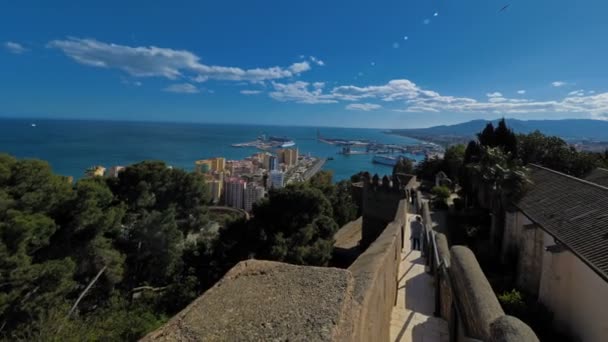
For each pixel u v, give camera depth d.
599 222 10.13
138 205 19.39
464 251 6.57
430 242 11.12
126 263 17.28
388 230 9.11
